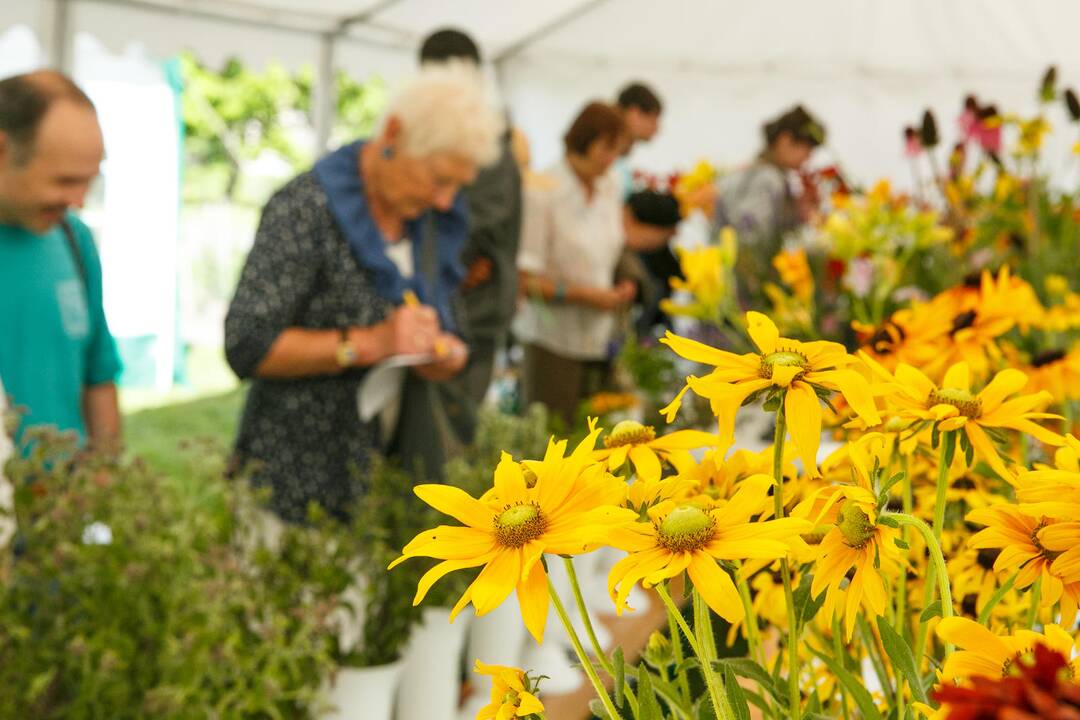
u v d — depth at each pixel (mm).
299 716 1321
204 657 1222
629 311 3375
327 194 1841
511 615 1438
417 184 1848
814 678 544
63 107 1587
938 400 477
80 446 1727
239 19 4812
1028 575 423
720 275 1570
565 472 423
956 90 6680
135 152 7652
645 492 452
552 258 3264
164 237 7996
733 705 405
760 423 1650
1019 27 6297
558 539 395
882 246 1800
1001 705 248
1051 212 2016
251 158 13344
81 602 1260
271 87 13180
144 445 6781
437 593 1382
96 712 1200
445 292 2074
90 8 4238
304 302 1869
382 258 1861
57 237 1769
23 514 1301
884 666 538
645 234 3596
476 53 2445
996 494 693
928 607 422
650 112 4125
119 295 7969
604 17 6672
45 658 1238
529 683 438
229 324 1798
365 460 1847
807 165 3652
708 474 504
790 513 435
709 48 6812
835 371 436
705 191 3666
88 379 1908
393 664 1363
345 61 5406
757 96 6922
